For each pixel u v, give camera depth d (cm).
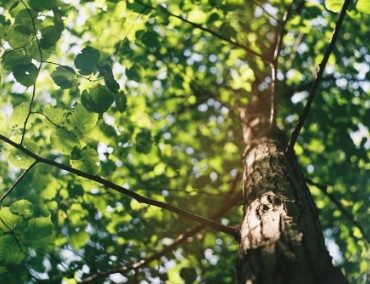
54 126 200
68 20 348
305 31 352
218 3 335
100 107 195
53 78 195
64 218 424
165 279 440
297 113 442
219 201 471
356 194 454
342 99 430
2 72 220
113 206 433
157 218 454
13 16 196
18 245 209
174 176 464
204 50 428
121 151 432
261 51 393
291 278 154
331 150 446
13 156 215
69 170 206
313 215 207
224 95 449
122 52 384
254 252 177
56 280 372
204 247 482
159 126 468
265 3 356
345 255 460
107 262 437
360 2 234
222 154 486
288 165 263
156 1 325
